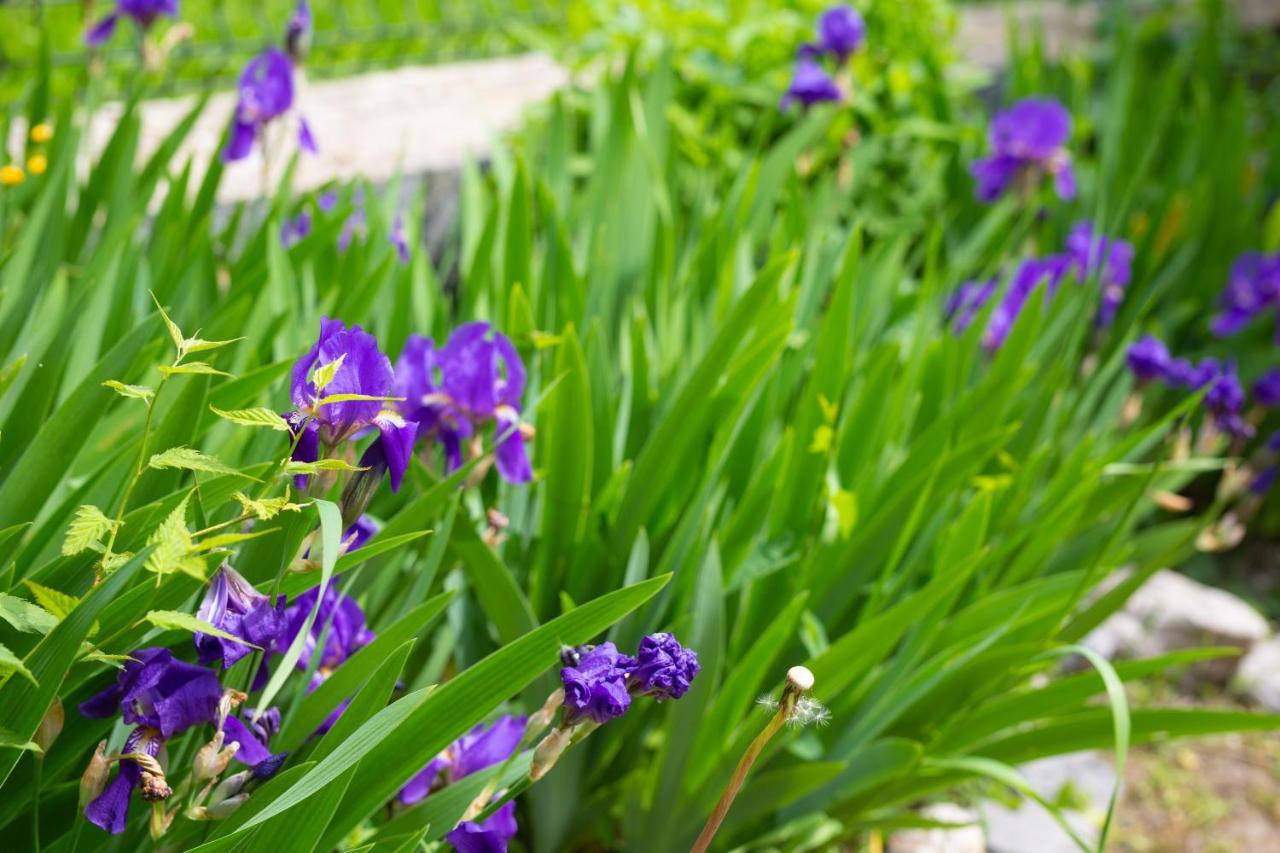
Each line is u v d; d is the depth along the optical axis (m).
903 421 1.65
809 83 2.33
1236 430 1.84
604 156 1.87
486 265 1.58
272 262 1.47
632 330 1.57
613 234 1.78
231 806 1.10
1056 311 1.83
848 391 1.66
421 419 1.30
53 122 2.00
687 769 1.40
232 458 1.31
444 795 1.20
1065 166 2.45
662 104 2.11
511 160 2.26
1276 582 2.54
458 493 1.31
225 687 1.14
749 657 1.36
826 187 2.17
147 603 1.08
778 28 2.87
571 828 1.48
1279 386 2.29
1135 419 2.19
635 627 1.39
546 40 3.01
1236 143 2.74
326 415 1.10
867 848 1.65
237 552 1.19
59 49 3.03
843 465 1.56
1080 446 1.60
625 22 2.73
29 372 1.32
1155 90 3.15
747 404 1.45
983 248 2.49
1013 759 1.46
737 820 1.42
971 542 1.49
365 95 2.84
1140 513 1.95
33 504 1.21
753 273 1.87
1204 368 1.87
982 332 1.74
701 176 2.51
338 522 1.06
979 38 4.14
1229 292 2.57
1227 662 2.21
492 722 1.34
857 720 1.46
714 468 1.42
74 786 1.17
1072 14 4.69
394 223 1.68
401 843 1.17
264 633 1.09
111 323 1.43
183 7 3.27
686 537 1.42
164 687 1.08
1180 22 4.30
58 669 1.06
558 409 1.39
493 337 1.30
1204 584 2.49
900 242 2.00
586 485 1.41
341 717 1.13
